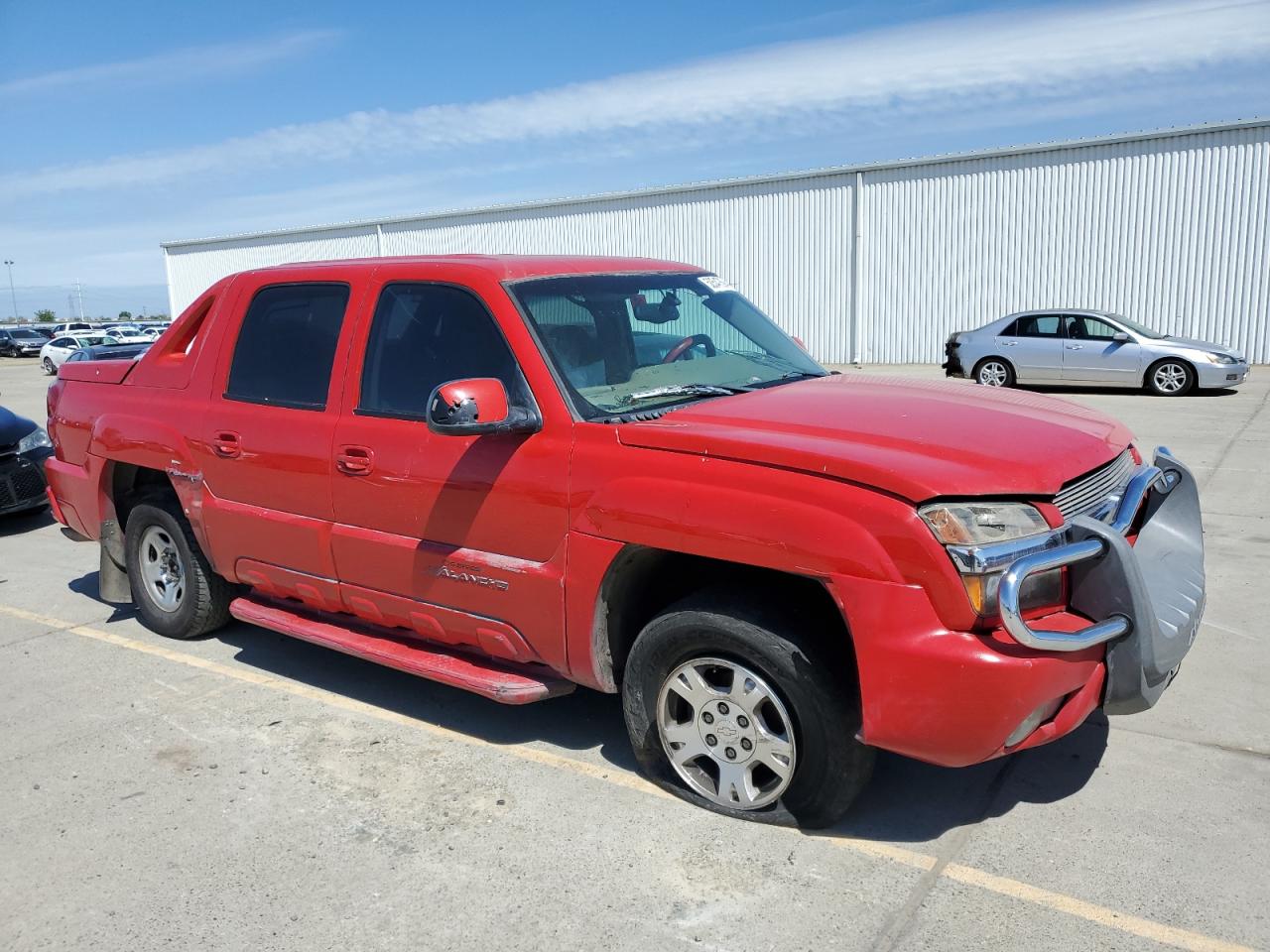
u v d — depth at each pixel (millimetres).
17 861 3408
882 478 2951
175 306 38156
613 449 3463
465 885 3180
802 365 4621
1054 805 3547
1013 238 22531
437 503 3912
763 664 3242
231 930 2994
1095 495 3326
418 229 31703
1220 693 4465
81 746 4273
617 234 27922
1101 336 17141
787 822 3395
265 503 4625
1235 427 12523
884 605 2922
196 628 5508
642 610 3742
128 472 5641
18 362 49156
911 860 3232
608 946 2857
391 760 4070
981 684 2846
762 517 3104
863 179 24047
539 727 4359
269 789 3846
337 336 4359
